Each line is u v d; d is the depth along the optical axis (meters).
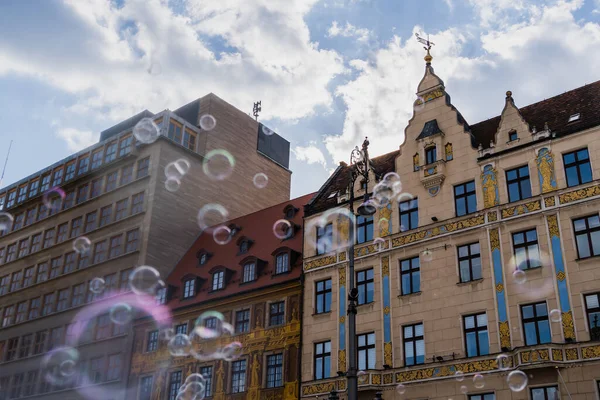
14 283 63.31
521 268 30.95
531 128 33.56
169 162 55.78
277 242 45.91
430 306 33.16
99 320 52.94
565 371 27.81
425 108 37.53
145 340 47.56
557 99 36.28
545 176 31.64
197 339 43.97
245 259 44.31
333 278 37.78
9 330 60.81
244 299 42.34
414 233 35.09
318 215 40.38
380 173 39.09
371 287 36.00
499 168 33.28
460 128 35.59
